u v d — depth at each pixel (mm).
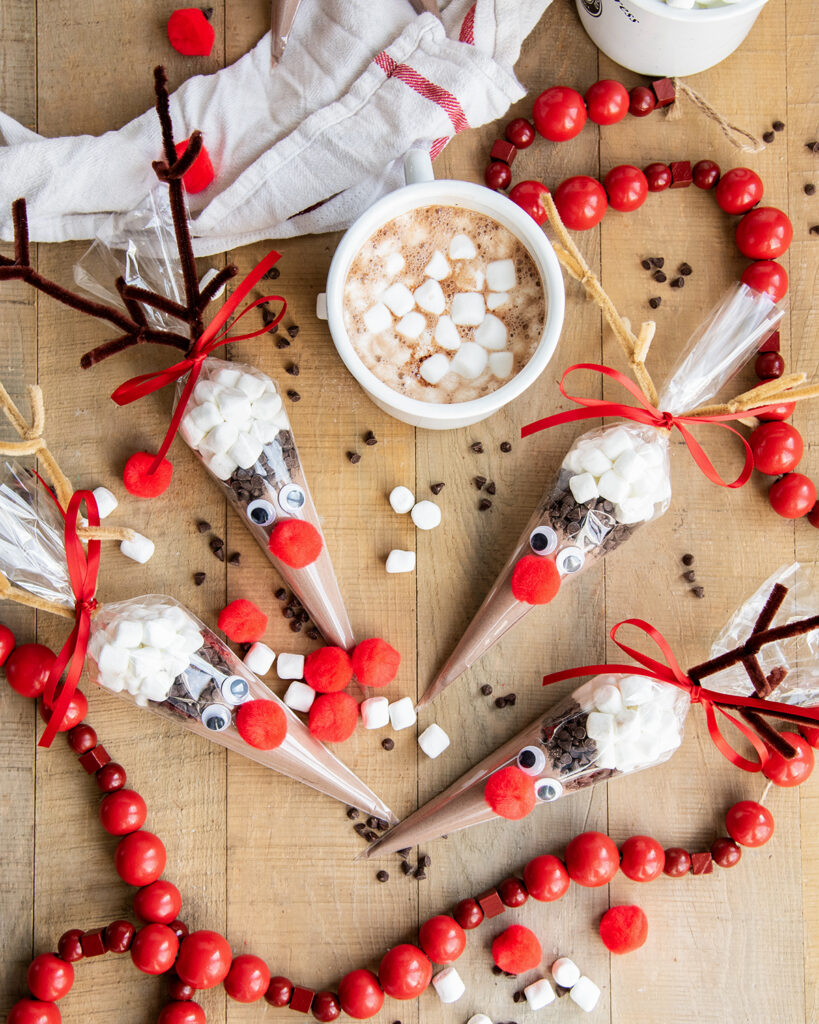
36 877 775
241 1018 777
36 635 779
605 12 753
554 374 789
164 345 772
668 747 757
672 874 777
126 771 778
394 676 781
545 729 762
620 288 790
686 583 790
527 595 747
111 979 775
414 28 756
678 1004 787
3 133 768
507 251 737
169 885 766
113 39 779
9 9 777
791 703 783
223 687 752
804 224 793
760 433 776
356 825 781
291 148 758
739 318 764
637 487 742
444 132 762
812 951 790
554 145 788
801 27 788
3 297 777
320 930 781
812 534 793
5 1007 770
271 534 757
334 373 786
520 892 771
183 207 716
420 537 788
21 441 754
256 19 780
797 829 791
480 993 783
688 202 790
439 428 774
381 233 734
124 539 734
